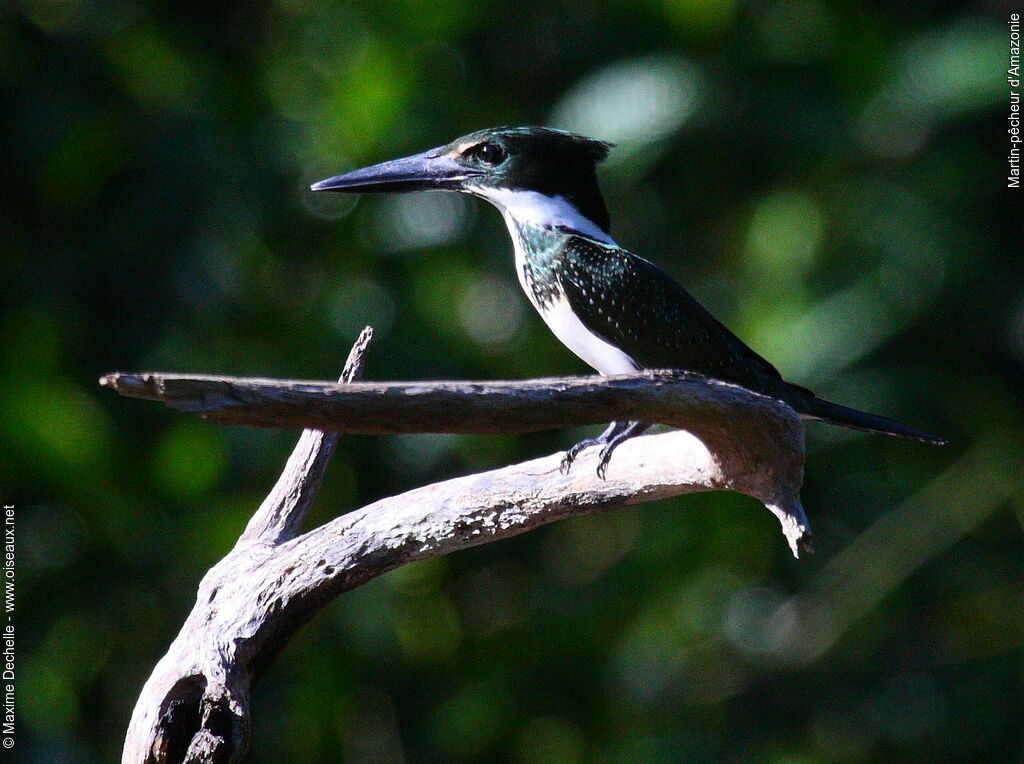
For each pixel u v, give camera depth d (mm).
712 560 11859
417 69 11664
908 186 11430
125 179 11094
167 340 11062
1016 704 11602
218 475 11430
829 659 12047
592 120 11219
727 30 11320
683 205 11914
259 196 11188
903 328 11070
